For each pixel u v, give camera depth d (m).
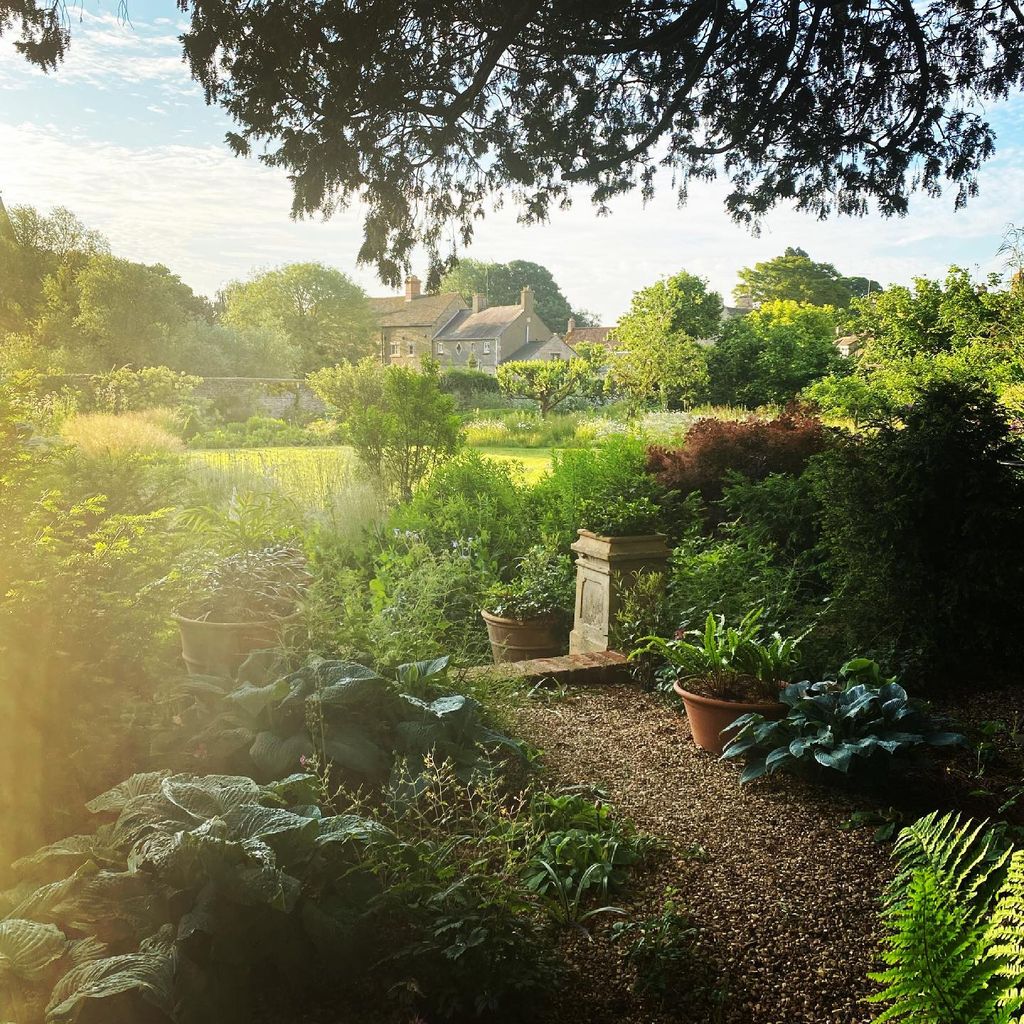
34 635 2.65
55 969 1.89
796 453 7.73
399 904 2.25
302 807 2.39
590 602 5.54
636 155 7.09
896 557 4.74
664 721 4.24
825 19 6.41
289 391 27.16
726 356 26.72
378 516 8.61
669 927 2.35
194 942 1.98
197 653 3.64
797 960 2.31
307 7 5.36
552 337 57.72
